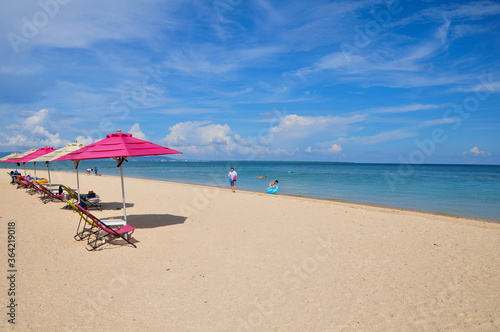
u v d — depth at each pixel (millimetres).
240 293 4613
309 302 4359
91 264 5719
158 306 4172
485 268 5727
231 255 6379
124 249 6684
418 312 4098
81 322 3717
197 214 11062
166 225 9164
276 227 9008
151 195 16562
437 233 8414
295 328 3678
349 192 21469
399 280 5152
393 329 3678
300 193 20672
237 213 11312
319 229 8781
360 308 4195
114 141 7492
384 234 8266
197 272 5410
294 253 6547
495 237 8031
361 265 5855
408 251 6762
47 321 3713
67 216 10180
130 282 4941
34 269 5414
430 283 5043
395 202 16469
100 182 25188
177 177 40000
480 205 15508
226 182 30688
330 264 5898
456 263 6000
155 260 5996
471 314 4055
